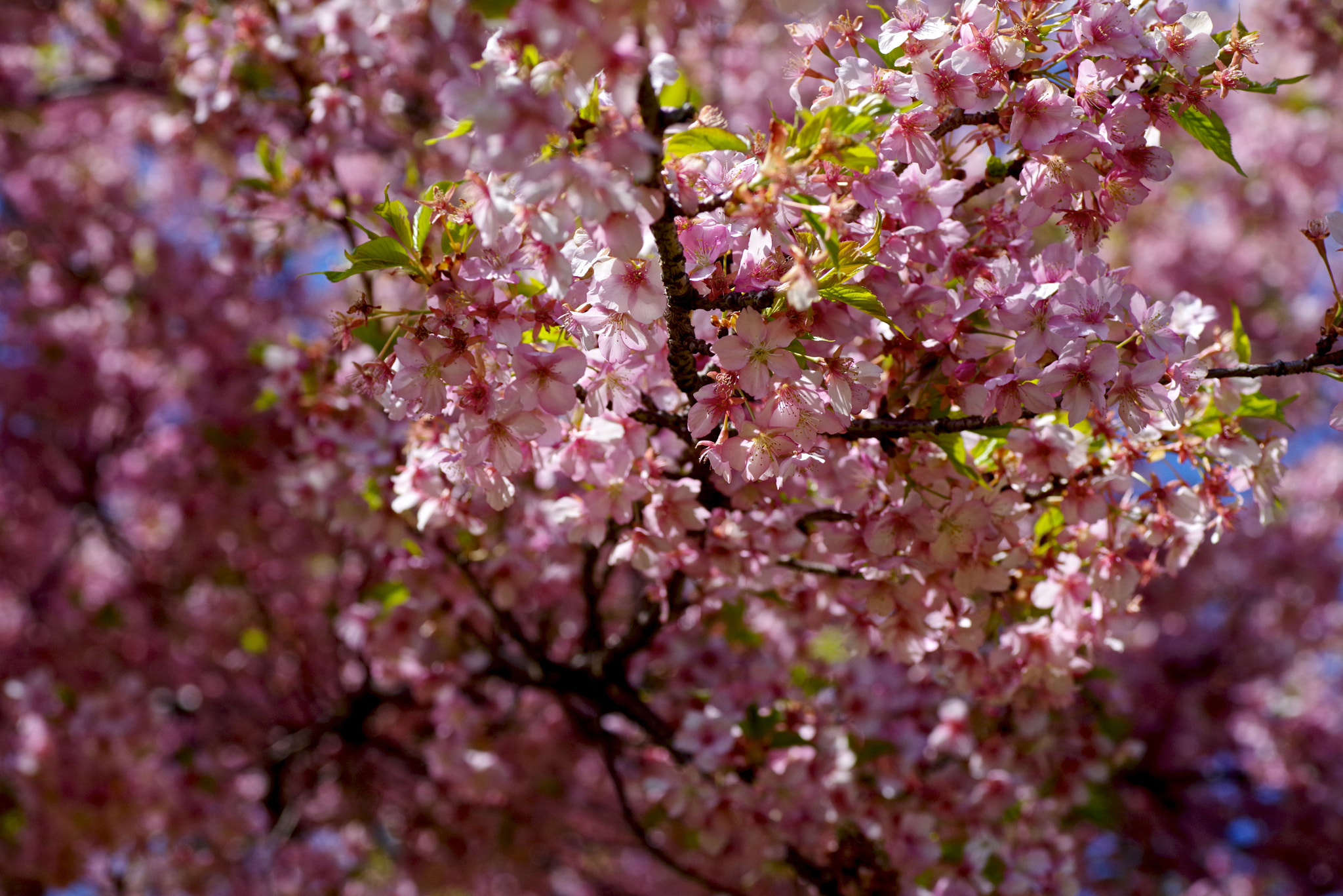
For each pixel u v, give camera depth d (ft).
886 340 8.47
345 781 25.05
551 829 22.81
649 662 15.58
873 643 10.96
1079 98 7.69
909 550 9.14
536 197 5.80
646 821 16.03
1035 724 12.83
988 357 8.32
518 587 13.75
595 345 8.11
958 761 14.42
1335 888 32.01
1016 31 7.79
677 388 8.75
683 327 7.61
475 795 18.40
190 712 26.37
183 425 29.19
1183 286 35.35
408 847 23.80
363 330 13.66
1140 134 7.91
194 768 21.72
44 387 29.45
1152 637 32.81
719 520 10.48
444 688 15.92
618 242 6.29
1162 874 32.71
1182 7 7.95
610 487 9.31
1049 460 9.21
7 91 28.22
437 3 6.00
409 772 24.07
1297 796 32.32
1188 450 9.51
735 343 7.22
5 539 29.55
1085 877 27.20
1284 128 32.96
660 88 7.10
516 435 7.75
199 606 27.58
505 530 13.58
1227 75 8.05
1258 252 35.70
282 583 26.96
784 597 11.91
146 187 33.35
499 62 6.14
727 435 8.05
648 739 15.26
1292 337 35.83
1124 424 7.86
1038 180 7.84
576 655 16.40
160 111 29.63
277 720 26.35
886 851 13.37
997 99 8.00
